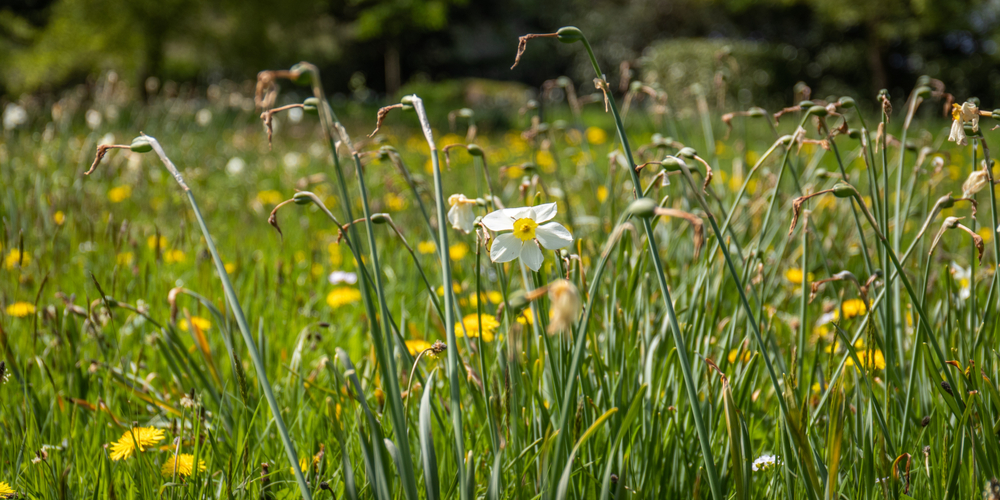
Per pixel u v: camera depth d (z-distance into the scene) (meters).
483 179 4.52
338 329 2.30
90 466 1.88
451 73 25.11
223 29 12.38
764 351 1.73
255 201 3.94
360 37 17.16
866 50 18.59
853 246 2.39
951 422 1.85
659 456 1.82
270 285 2.40
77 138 5.46
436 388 1.89
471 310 2.14
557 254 1.80
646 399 1.85
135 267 2.34
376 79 23.45
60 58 11.34
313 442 1.92
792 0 17.30
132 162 3.78
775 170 2.61
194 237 3.16
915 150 1.98
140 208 3.63
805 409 1.75
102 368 2.07
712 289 2.03
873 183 1.86
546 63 26.17
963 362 1.85
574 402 1.81
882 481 1.77
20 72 11.38
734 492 1.83
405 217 3.22
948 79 18.14
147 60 12.00
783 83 16.98
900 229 1.95
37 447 1.91
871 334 1.79
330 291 2.60
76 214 2.88
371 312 1.67
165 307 2.29
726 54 2.30
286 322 2.24
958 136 1.79
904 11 16.33
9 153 4.48
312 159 5.63
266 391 1.69
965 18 16.31
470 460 1.69
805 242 1.87
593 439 1.82
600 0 22.95
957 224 1.78
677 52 15.27
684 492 1.83
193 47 12.61
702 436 1.70
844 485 1.81
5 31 12.61
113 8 11.24
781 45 19.00
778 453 1.80
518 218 1.76
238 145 6.23
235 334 2.14
